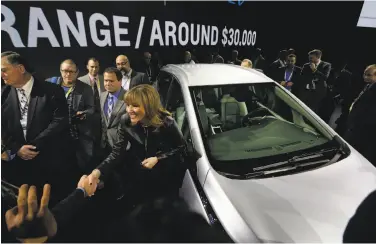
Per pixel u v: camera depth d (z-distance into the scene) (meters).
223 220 1.28
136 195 1.71
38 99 1.60
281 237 1.18
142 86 1.67
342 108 3.54
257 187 1.40
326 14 3.28
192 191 1.49
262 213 1.27
